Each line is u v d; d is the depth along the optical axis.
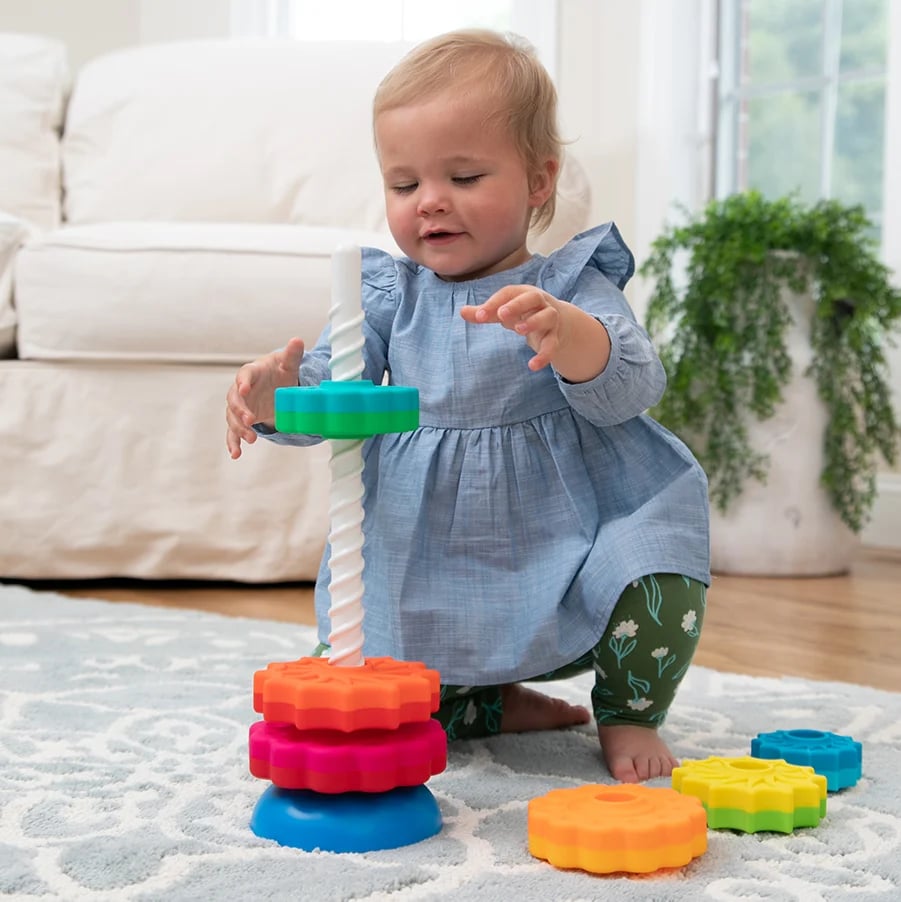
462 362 1.04
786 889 0.72
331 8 3.11
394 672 0.83
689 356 2.16
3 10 2.98
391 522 1.05
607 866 0.74
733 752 1.05
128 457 1.96
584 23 2.75
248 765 0.98
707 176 2.75
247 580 1.98
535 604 1.01
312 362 1.03
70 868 0.75
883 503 2.50
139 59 2.53
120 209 2.37
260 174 2.33
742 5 2.72
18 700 1.20
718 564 2.19
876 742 1.07
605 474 1.06
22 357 1.97
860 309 2.12
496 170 1.01
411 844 0.80
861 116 2.53
